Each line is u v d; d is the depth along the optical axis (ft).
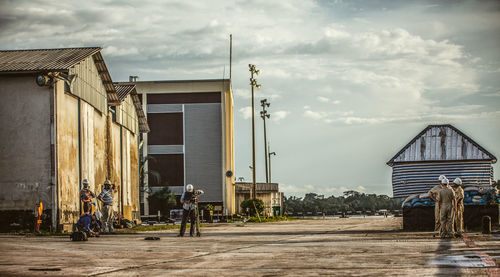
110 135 101.30
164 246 45.47
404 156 77.10
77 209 80.38
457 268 27.17
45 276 26.11
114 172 104.32
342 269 27.58
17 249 41.93
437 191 54.34
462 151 75.56
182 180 175.73
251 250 40.50
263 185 205.77
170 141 176.76
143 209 173.17
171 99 177.68
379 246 42.01
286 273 26.48
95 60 90.63
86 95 86.17
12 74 73.77
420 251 36.83
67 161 77.46
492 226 68.59
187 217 61.72
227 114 176.86
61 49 87.61
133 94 119.14
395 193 77.61
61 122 75.56
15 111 73.97
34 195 72.95
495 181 76.33
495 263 29.07
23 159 73.51
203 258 34.58
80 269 28.81
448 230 53.62
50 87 73.92
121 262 32.27
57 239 55.57
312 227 87.76
